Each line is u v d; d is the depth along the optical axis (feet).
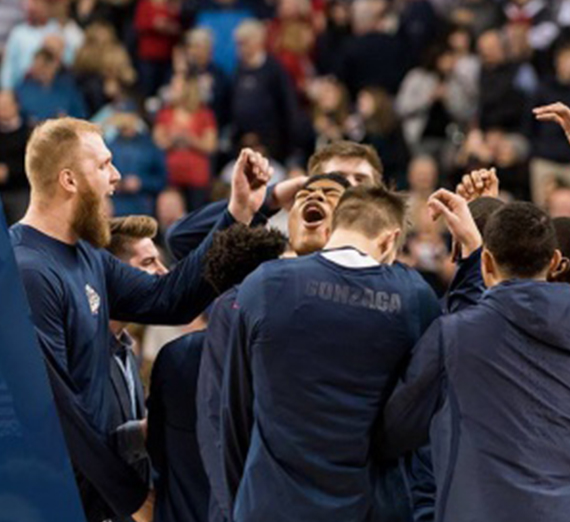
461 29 92.53
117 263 38.86
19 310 33.24
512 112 87.35
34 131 37.29
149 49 98.02
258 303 33.60
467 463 32.89
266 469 33.32
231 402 34.27
